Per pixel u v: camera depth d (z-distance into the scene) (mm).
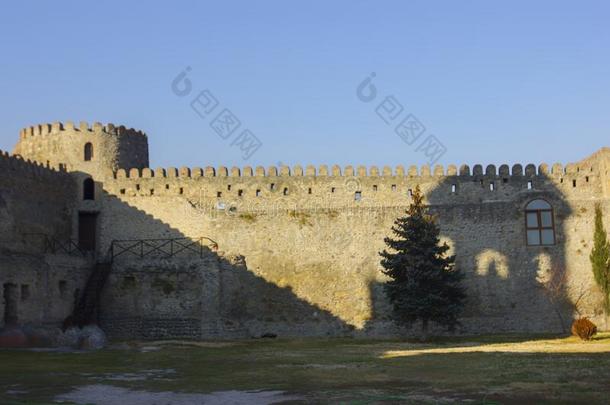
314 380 26594
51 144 58719
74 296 51219
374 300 56812
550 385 23703
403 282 50281
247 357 36375
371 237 57875
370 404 20875
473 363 31453
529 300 56969
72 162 58281
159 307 52938
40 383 26062
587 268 57281
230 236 58031
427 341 49000
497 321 56688
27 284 45719
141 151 62031
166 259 53625
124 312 53000
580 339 47125
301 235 57969
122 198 58469
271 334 55938
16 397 22703
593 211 58125
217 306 53438
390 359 34438
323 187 58844
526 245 57688
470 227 58000
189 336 52406
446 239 57938
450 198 58562
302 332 56531
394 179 58906
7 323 43656
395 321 53281
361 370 29688
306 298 57031
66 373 29078
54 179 55094
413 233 50031
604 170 58250
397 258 50156
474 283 57250
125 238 58062
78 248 55688
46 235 53062
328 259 57594
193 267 53344
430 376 27141
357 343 47406
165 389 24672
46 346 41750
